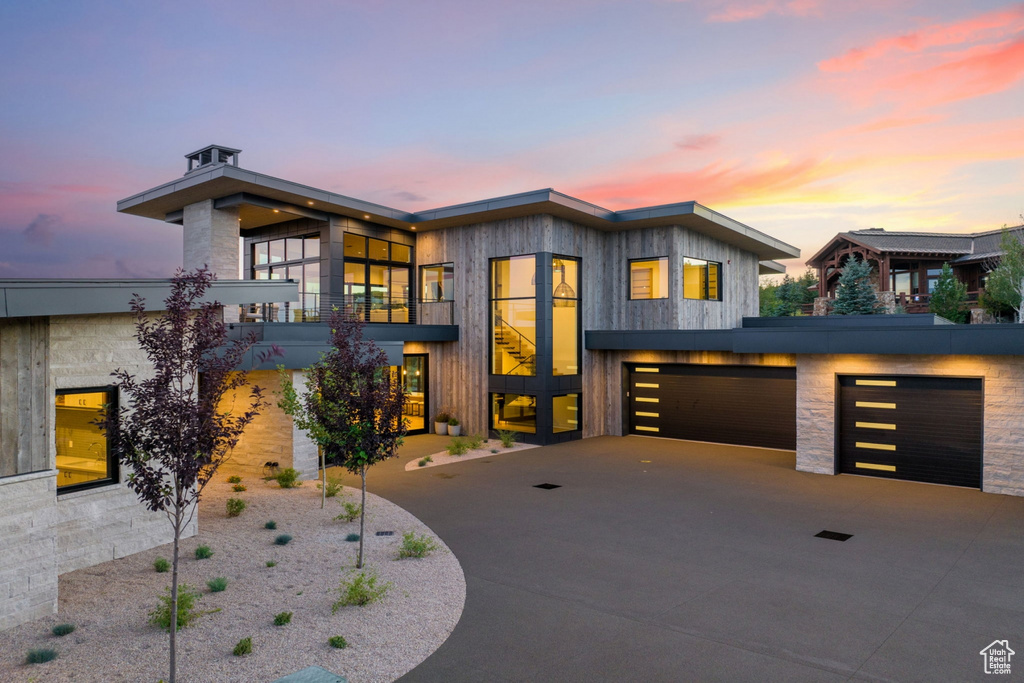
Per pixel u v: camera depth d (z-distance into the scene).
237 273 19.25
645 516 11.50
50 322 8.13
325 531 10.46
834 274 41.19
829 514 11.59
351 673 5.70
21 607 6.77
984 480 13.20
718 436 19.55
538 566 8.82
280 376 14.05
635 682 5.57
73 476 8.69
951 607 7.36
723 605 7.41
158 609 6.88
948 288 33.50
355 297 20.98
